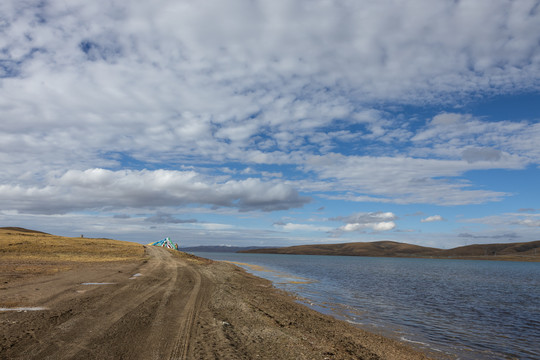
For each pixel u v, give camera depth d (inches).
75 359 252.2
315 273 2076.8
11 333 308.7
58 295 533.3
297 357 310.5
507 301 1092.5
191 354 283.6
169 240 3636.8
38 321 359.3
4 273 793.6
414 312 778.2
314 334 430.6
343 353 354.0
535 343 538.9
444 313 794.2
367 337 475.5
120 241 3321.9
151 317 417.7
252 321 451.8
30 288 588.4
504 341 543.8
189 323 399.5
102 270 1028.5
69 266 1103.6
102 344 294.4
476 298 1140.5
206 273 1227.2
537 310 914.1
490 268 4471.0
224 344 322.3
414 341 497.4
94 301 499.8
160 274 1028.5
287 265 3149.6
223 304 565.9
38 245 1796.3
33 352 261.7
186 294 644.1
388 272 2650.1
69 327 343.3
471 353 460.8
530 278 2432.3
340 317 643.5
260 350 319.0
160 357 271.0
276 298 794.2
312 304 780.6
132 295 584.1
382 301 928.9
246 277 1344.7
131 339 316.2
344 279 1685.5
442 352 450.6
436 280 1939.0
